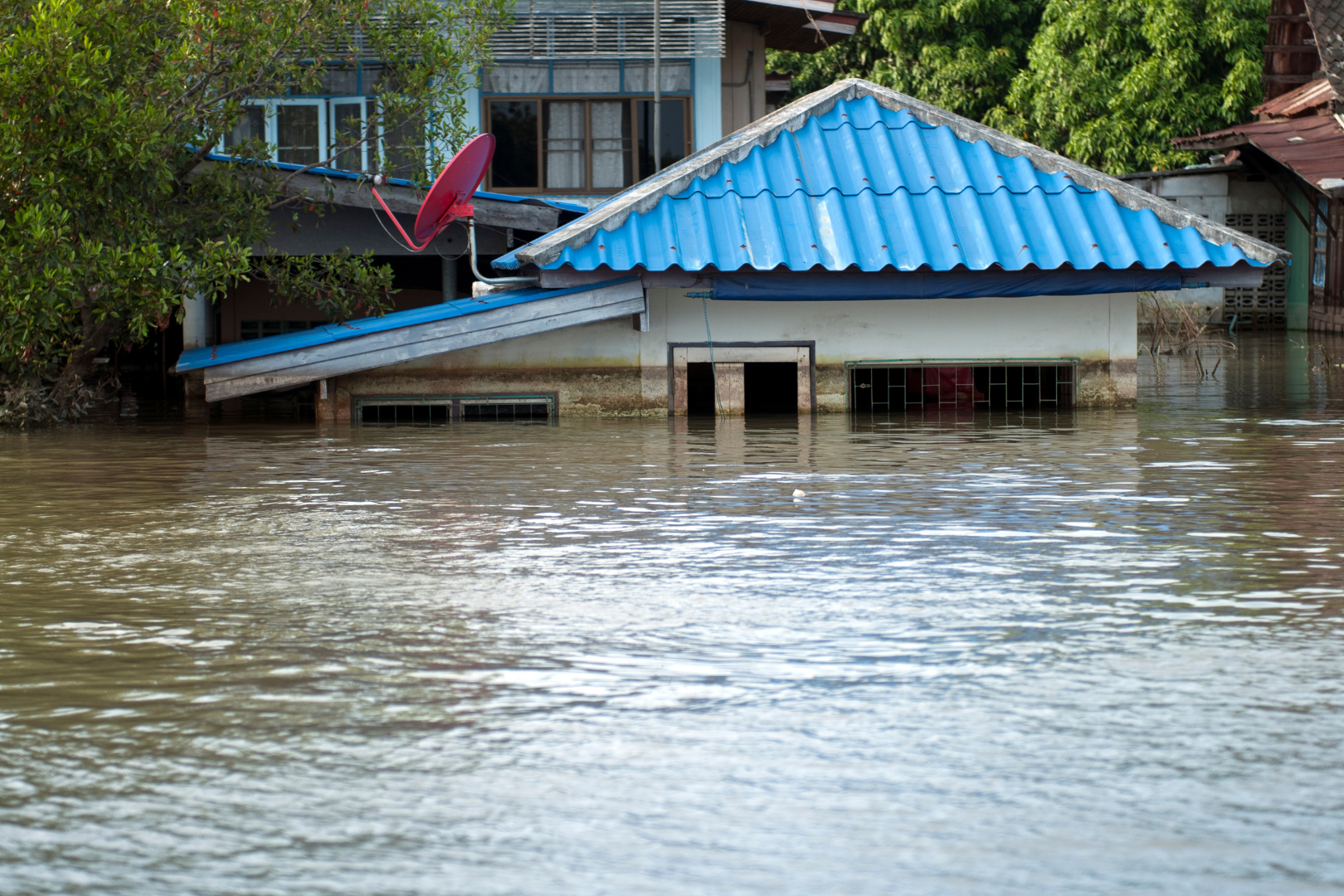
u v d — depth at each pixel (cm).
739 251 1398
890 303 1462
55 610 607
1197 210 2977
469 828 376
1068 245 1421
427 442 1227
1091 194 1477
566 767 418
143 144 1316
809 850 360
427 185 1596
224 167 1485
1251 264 1427
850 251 1396
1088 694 480
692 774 411
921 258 1388
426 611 601
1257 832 368
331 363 1388
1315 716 455
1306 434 1207
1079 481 954
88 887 345
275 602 620
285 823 380
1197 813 380
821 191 1468
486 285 1465
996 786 400
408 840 369
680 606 605
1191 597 616
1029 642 544
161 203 1454
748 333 1452
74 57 1255
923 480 965
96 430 1355
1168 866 349
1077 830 371
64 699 484
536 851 361
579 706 473
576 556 717
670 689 490
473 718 462
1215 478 961
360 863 356
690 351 1449
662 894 338
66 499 915
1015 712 462
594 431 1311
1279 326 2978
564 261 1392
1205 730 443
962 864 351
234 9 1393
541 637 558
